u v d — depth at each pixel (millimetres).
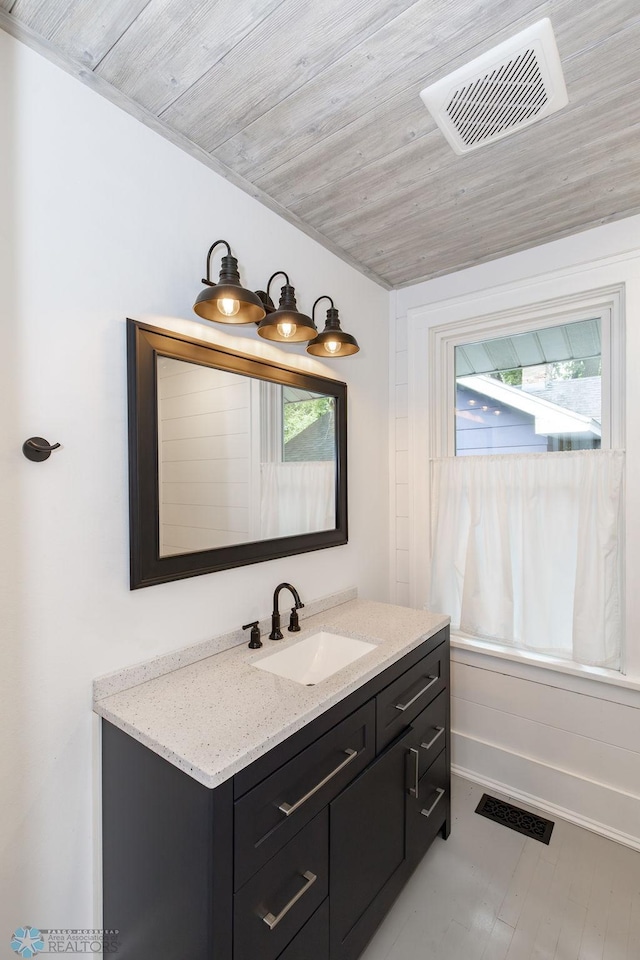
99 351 1236
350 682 1312
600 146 1481
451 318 2381
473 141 1414
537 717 2113
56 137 1151
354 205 1809
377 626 1827
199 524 1480
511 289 2199
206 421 1514
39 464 1124
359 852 1338
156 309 1378
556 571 2094
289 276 1867
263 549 1713
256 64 1181
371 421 2412
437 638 1855
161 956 1040
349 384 2242
